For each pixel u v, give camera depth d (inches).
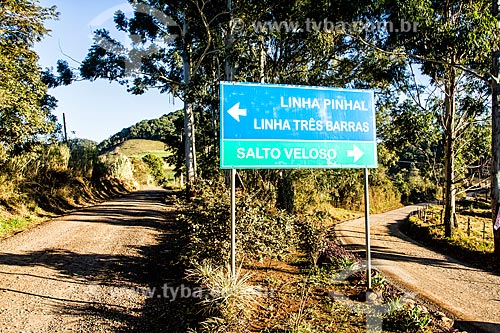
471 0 510.9
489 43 455.2
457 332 203.5
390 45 563.2
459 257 509.0
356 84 745.6
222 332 178.2
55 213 677.9
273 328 189.8
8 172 614.5
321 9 616.4
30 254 363.3
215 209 282.4
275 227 327.6
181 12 797.9
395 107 683.4
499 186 485.4
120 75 825.5
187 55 837.8
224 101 227.5
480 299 297.9
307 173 757.3
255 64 784.9
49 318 213.9
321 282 277.0
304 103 242.8
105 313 222.1
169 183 2456.9
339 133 249.0
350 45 713.6
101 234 482.0
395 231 854.5
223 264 266.5
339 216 1136.8
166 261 343.6
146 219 638.5
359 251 533.3
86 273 304.5
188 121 885.2
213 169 776.3
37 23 503.5
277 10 706.2
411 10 466.0
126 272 308.7
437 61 493.7
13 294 250.2
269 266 319.9
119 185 1440.7
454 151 698.8
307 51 751.1
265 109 234.7
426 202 2231.8
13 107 530.0
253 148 229.8
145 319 213.8
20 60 542.9
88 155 1133.7
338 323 203.9
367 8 529.3
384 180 1667.1
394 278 366.0
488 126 682.8
